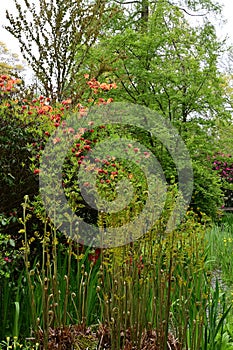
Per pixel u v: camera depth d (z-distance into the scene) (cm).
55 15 911
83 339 343
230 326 413
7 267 423
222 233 923
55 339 342
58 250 471
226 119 1128
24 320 405
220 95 1129
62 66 916
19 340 389
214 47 1129
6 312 402
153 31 1127
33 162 497
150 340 349
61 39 918
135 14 1314
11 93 562
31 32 909
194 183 1008
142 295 343
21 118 504
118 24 1276
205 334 358
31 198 494
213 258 730
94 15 944
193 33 1134
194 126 1093
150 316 377
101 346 337
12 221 467
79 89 891
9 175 478
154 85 1124
